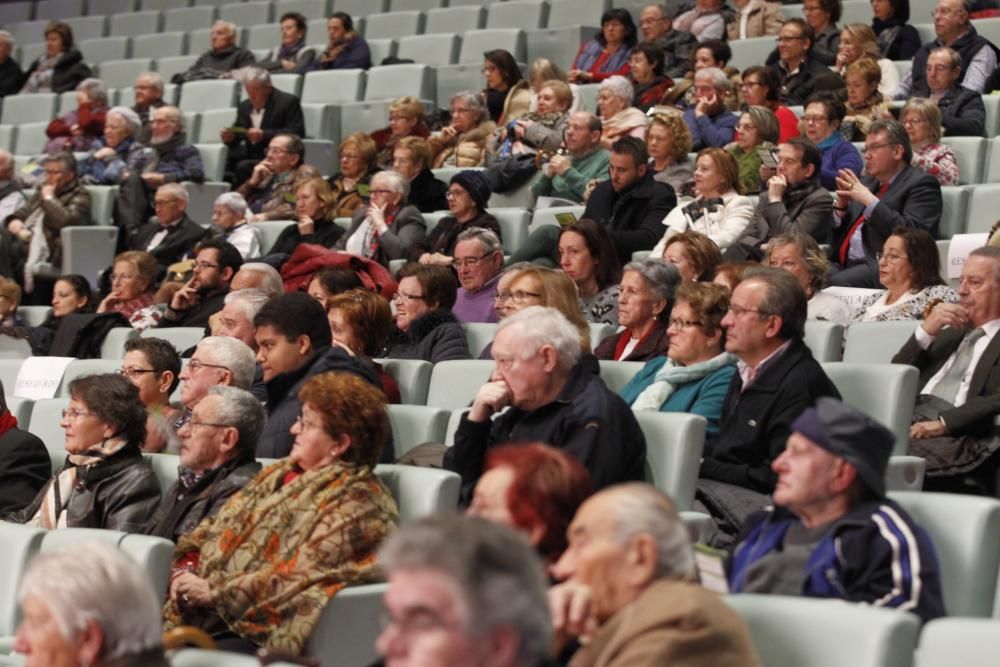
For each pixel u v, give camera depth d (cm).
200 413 557
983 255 622
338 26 1416
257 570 491
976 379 606
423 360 717
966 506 430
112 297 998
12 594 487
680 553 340
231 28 1502
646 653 315
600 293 770
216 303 930
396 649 263
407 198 1007
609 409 512
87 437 584
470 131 1157
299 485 499
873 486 397
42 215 1191
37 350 964
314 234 1025
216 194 1244
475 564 261
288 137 1173
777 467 407
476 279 823
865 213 822
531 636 263
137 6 1814
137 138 1295
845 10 1223
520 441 520
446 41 1402
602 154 1016
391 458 596
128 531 567
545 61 1164
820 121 931
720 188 862
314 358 638
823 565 390
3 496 622
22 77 1625
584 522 343
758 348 562
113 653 331
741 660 318
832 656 337
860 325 677
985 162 930
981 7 1183
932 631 332
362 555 489
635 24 1348
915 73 1047
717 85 1043
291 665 357
